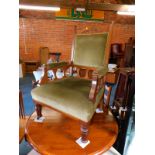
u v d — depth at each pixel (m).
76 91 1.23
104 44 1.46
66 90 1.25
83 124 1.11
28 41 5.07
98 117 1.56
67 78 1.62
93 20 5.09
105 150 1.15
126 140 1.38
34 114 1.59
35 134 1.29
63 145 1.16
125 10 4.14
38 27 5.00
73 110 1.09
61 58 5.31
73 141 1.21
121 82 1.79
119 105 1.69
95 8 4.18
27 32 4.98
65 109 1.13
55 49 5.25
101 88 1.35
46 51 4.92
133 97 1.36
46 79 1.50
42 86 1.38
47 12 4.89
